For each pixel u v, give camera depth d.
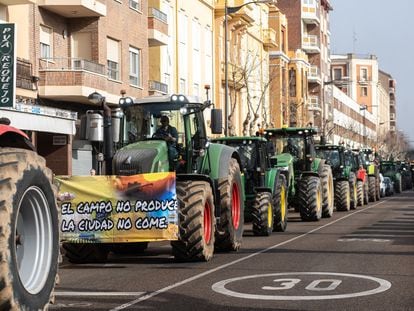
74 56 28.64
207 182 13.13
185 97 13.95
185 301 9.05
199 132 14.16
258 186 19.16
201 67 43.03
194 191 12.67
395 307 8.52
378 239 17.17
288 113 60.66
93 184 12.42
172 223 12.21
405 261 12.81
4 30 20.89
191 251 12.73
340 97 96.56
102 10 28.16
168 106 13.88
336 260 13.02
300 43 78.19
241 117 49.50
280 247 15.61
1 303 5.77
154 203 12.24
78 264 13.32
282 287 10.05
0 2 23.83
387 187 54.09
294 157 25.25
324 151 32.19
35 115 23.20
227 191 14.42
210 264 12.70
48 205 6.54
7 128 6.32
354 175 33.84
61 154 27.81
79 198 12.41
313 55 81.69
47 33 27.02
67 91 26.17
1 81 20.84
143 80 33.31
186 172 13.74
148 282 10.70
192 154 13.84
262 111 51.44
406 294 9.39
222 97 46.09
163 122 13.77
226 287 10.10
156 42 34.91
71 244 13.19
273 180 20.05
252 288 9.99
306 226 22.33
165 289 10.00
